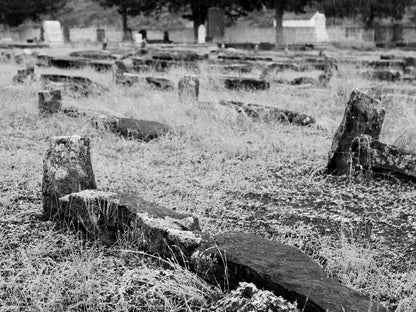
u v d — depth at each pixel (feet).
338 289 10.75
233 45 110.73
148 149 24.12
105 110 29.01
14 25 176.24
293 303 10.46
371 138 20.99
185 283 11.96
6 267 13.08
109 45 112.98
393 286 12.46
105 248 14.21
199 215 16.49
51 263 13.35
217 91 40.11
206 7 151.94
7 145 24.18
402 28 146.41
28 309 11.45
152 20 209.67
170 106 31.42
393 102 33.73
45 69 53.52
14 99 34.42
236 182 20.03
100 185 19.04
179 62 55.93
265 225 16.19
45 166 16.07
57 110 29.58
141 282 12.10
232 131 27.07
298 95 38.47
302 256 12.01
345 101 35.86
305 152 24.18
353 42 129.80
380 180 20.71
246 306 10.19
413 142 23.85
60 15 221.46
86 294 11.95
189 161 22.65
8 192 18.13
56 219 15.84
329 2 150.30
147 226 13.61
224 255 11.89
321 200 18.65
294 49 103.96
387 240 15.23
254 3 148.97
